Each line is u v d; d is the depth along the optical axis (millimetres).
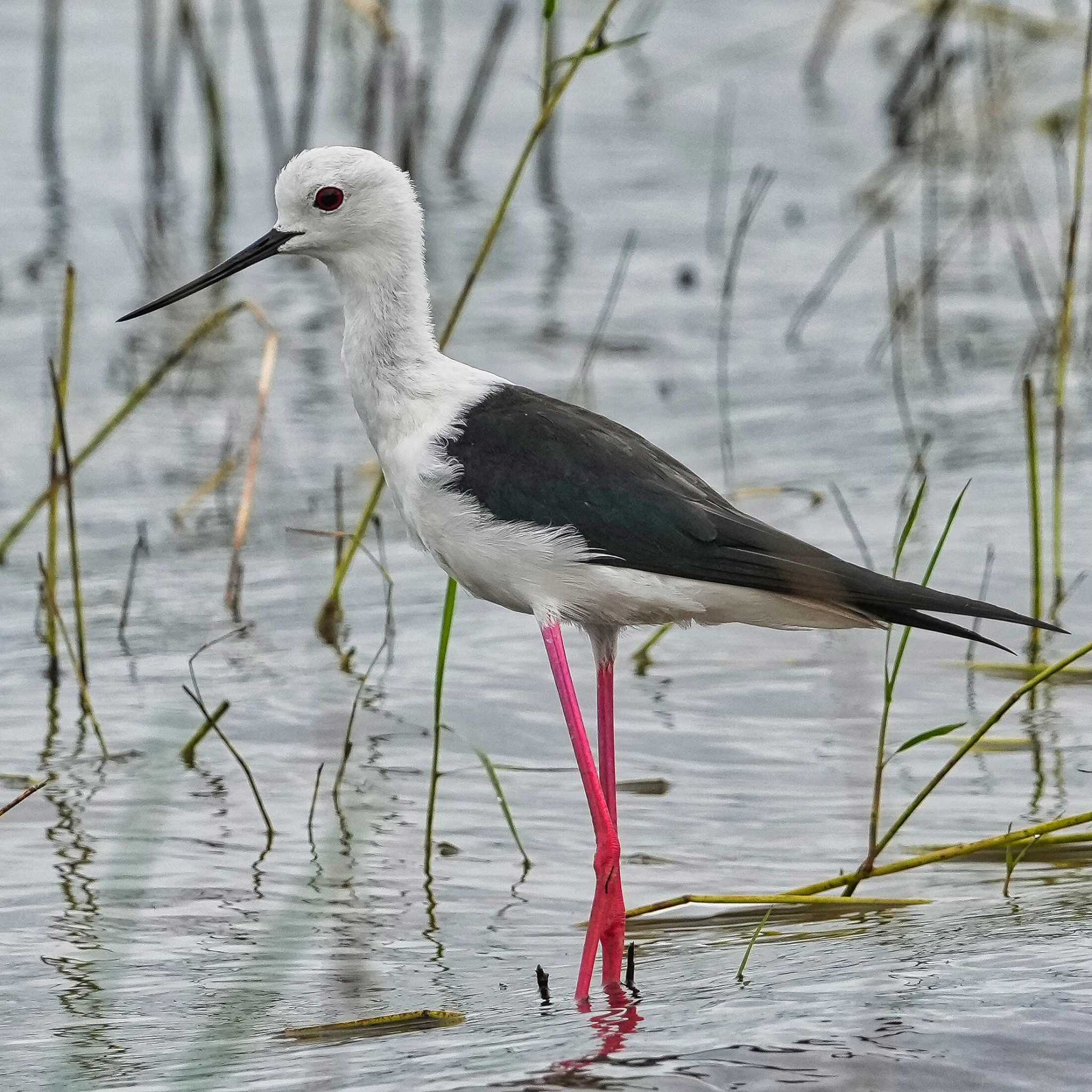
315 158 8328
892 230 20172
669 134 23781
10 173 21547
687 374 16156
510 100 24641
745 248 19812
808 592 7625
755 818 8977
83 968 7449
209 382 15969
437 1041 6445
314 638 11297
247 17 22109
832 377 16031
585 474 7883
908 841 8609
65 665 10945
